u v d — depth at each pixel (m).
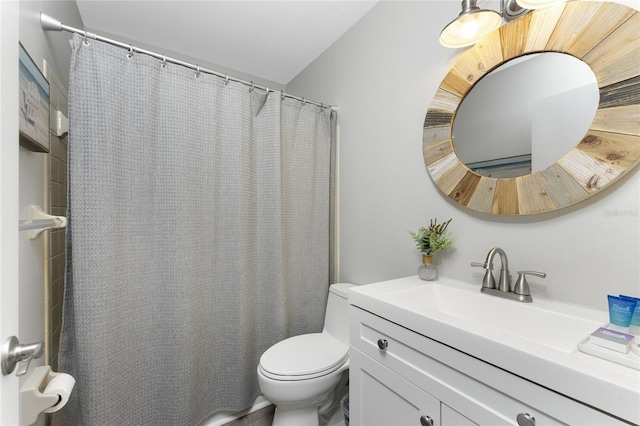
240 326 1.58
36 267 0.98
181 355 1.37
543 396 0.59
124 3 1.57
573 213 0.90
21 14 0.82
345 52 1.86
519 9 1.02
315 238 1.90
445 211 1.27
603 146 0.81
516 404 0.63
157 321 1.36
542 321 0.87
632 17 0.77
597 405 0.52
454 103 1.21
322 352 1.49
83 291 1.14
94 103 1.18
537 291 0.98
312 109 1.88
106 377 1.17
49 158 1.13
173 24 1.76
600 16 0.83
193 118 1.45
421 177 1.38
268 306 1.72
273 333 1.71
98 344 1.16
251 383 1.66
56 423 1.12
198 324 1.46
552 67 0.94
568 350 0.79
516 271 1.03
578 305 0.88
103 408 1.16
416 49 1.39
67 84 1.42
